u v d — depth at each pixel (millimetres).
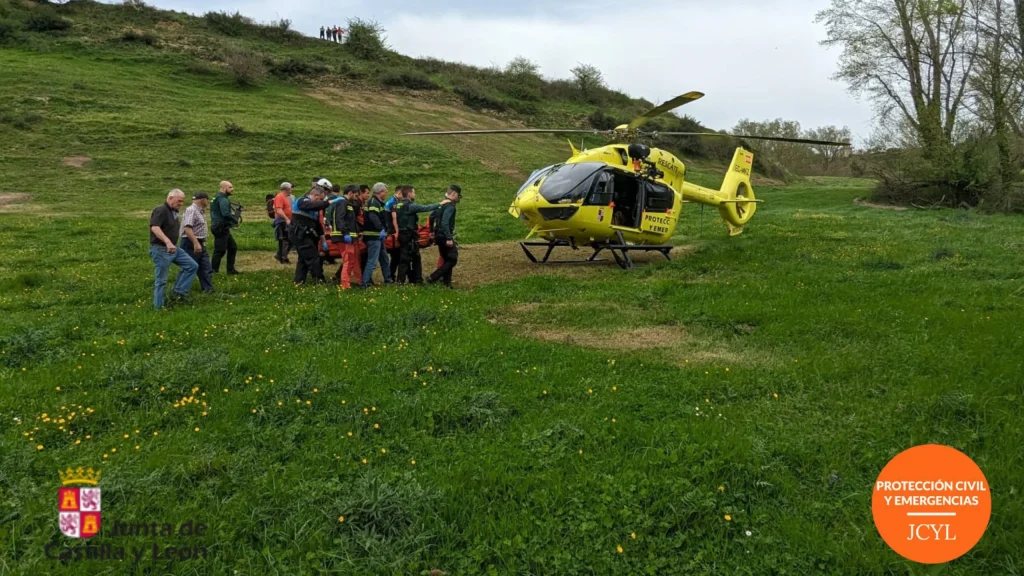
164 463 4305
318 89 46219
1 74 34656
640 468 4332
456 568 3449
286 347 6910
